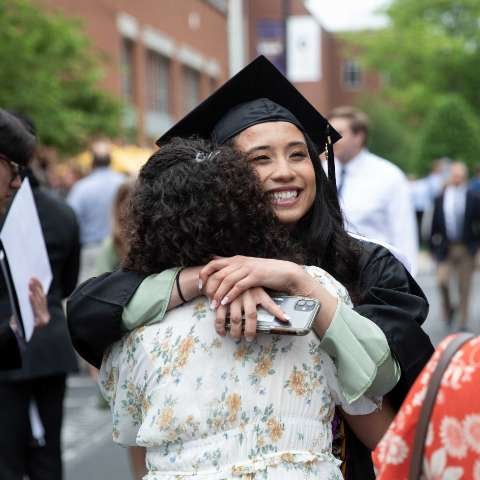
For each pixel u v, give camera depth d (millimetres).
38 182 5445
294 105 3367
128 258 2848
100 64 28672
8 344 4516
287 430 2590
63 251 5426
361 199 7172
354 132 7176
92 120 25078
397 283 3117
